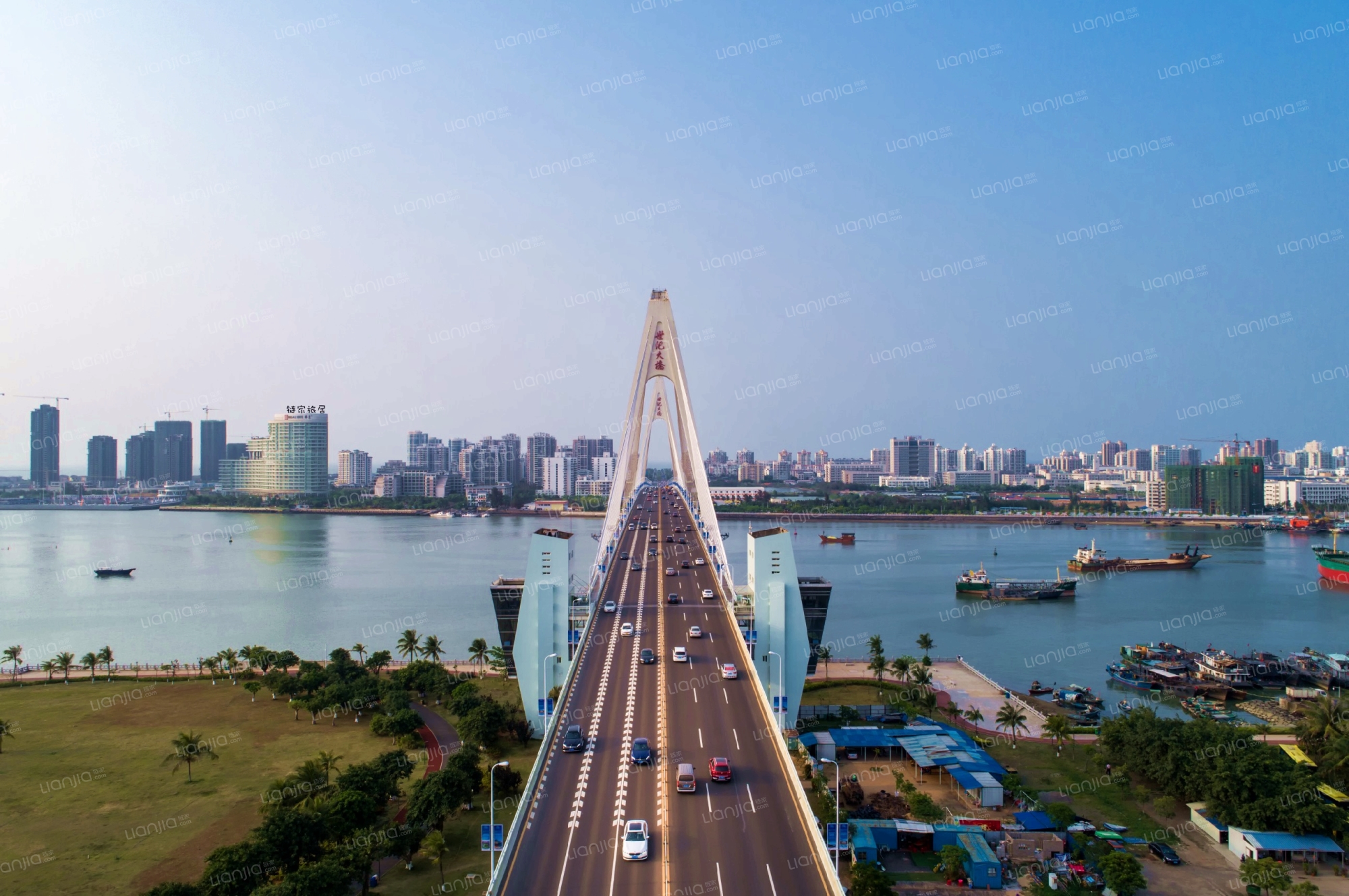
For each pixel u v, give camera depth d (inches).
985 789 3629.4
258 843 2893.7
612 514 6953.7
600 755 2982.3
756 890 2164.1
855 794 3560.5
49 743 4569.4
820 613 5733.3
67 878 3068.4
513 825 2484.0
